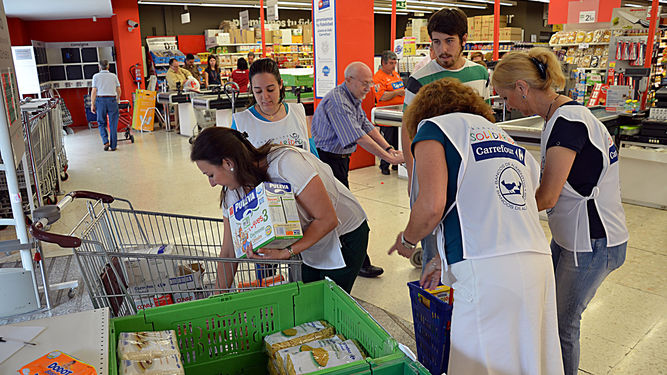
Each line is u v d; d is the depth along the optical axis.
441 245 1.67
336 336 1.69
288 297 1.81
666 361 2.60
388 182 6.53
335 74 6.43
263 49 10.12
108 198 2.30
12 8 10.16
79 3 10.00
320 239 1.93
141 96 11.73
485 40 14.90
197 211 5.42
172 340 1.55
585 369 2.54
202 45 16.41
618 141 5.29
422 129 1.65
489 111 1.76
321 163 2.21
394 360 1.37
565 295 2.04
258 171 1.91
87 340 1.37
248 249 1.81
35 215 1.98
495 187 1.57
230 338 1.75
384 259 4.05
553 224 2.03
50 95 12.79
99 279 1.87
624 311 3.13
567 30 10.87
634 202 5.32
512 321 1.58
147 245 2.42
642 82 5.58
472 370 1.63
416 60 11.62
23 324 1.45
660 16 8.30
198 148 1.82
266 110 2.76
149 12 16.34
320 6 6.43
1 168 3.18
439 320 1.91
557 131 1.85
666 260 3.90
